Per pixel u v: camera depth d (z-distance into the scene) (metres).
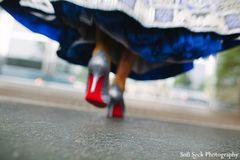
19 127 0.65
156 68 1.32
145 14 0.86
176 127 1.24
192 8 0.91
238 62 3.97
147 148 0.61
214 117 2.32
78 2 0.82
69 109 1.46
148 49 1.00
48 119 0.89
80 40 1.09
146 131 0.92
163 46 1.01
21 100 1.52
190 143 0.75
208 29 0.91
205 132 1.16
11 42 4.61
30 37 4.62
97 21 0.91
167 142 0.73
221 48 1.07
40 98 1.84
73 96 2.45
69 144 0.54
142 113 1.87
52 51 4.64
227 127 1.57
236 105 4.08
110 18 0.91
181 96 4.76
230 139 0.97
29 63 4.62
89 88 0.99
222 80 4.18
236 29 0.92
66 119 0.98
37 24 1.09
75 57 1.21
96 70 0.98
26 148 0.46
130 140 0.69
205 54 1.04
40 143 0.52
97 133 0.73
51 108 1.36
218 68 4.21
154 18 0.88
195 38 0.99
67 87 4.19
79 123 0.91
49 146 0.50
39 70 4.63
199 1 0.92
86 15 0.95
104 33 1.01
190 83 4.91
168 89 4.86
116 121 1.14
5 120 0.73
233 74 4.07
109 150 0.54
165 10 0.89
